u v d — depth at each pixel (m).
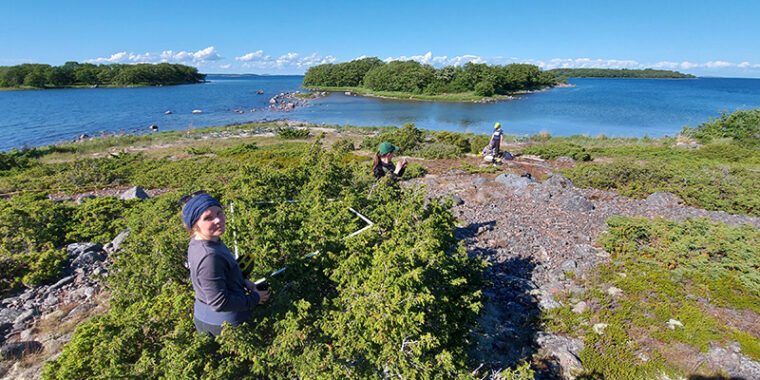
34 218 7.30
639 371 3.97
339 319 2.56
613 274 5.68
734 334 4.34
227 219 3.70
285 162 15.18
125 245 4.94
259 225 3.39
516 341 4.45
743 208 8.72
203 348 2.55
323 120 45.75
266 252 3.10
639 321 4.65
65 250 6.59
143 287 3.62
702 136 22.47
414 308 2.67
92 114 51.38
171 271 3.56
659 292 5.16
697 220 6.91
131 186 12.70
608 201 9.60
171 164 15.53
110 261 6.37
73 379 2.76
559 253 6.50
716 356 4.08
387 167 5.83
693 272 5.54
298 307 2.62
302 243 3.35
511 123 42.28
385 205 4.21
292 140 26.39
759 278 5.17
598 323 4.71
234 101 75.69
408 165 13.15
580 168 11.95
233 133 30.95
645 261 5.90
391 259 2.67
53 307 5.20
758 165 13.95
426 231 3.38
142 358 2.59
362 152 19.22
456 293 3.45
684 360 4.10
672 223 6.86
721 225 6.66
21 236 6.79
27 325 4.84
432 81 97.44
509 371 3.09
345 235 3.41
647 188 10.15
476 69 95.25
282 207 3.81
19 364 4.06
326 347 2.57
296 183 4.86
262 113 54.31
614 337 4.42
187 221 2.35
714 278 5.36
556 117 47.38
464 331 3.33
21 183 13.20
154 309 3.20
